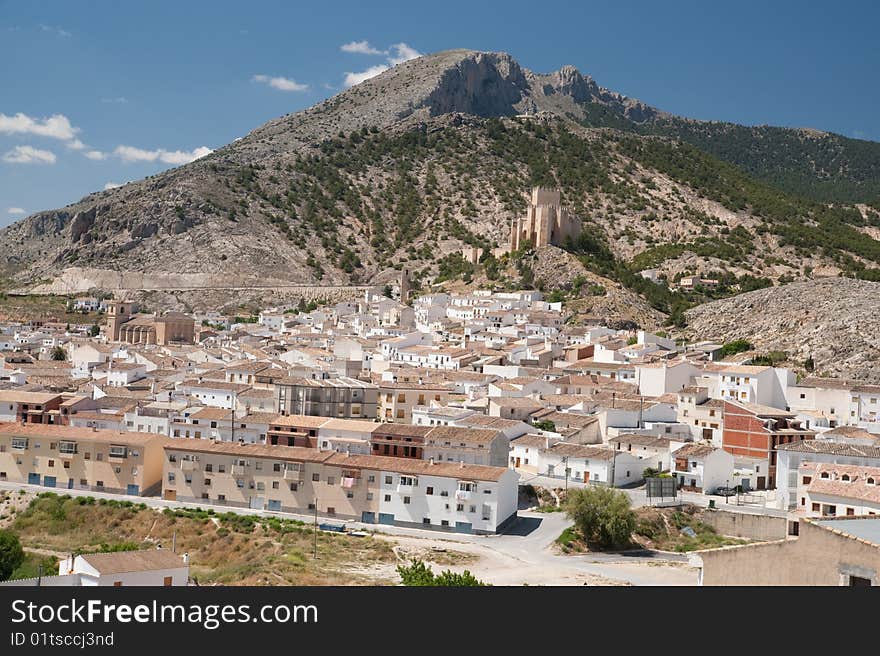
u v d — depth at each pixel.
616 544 175.38
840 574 73.88
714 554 80.44
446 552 167.00
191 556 176.25
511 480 188.38
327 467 193.50
